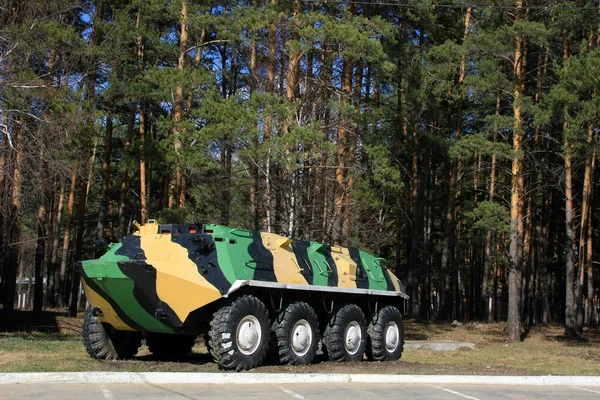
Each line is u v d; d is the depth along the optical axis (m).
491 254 37.84
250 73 22.75
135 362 11.44
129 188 36.50
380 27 21.52
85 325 11.82
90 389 8.68
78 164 18.94
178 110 22.33
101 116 21.59
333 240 21.44
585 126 25.36
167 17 24.47
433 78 27.41
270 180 20.03
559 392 10.53
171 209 21.06
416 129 30.55
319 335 12.21
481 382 11.27
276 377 9.99
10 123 16.27
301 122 20.47
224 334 10.38
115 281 10.53
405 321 31.95
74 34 19.77
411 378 10.81
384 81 27.45
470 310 46.34
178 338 13.36
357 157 24.14
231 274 10.56
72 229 40.78
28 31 17.31
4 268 28.75
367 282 13.73
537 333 29.41
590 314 34.41
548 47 24.28
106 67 22.45
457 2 28.55
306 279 12.06
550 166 31.02
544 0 25.45
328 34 19.55
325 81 21.48
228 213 22.55
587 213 31.20
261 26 20.30
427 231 36.38
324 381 10.24
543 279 38.50
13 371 9.85
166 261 10.55
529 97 23.33
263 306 10.97
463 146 24.09
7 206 17.77
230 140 18.94
